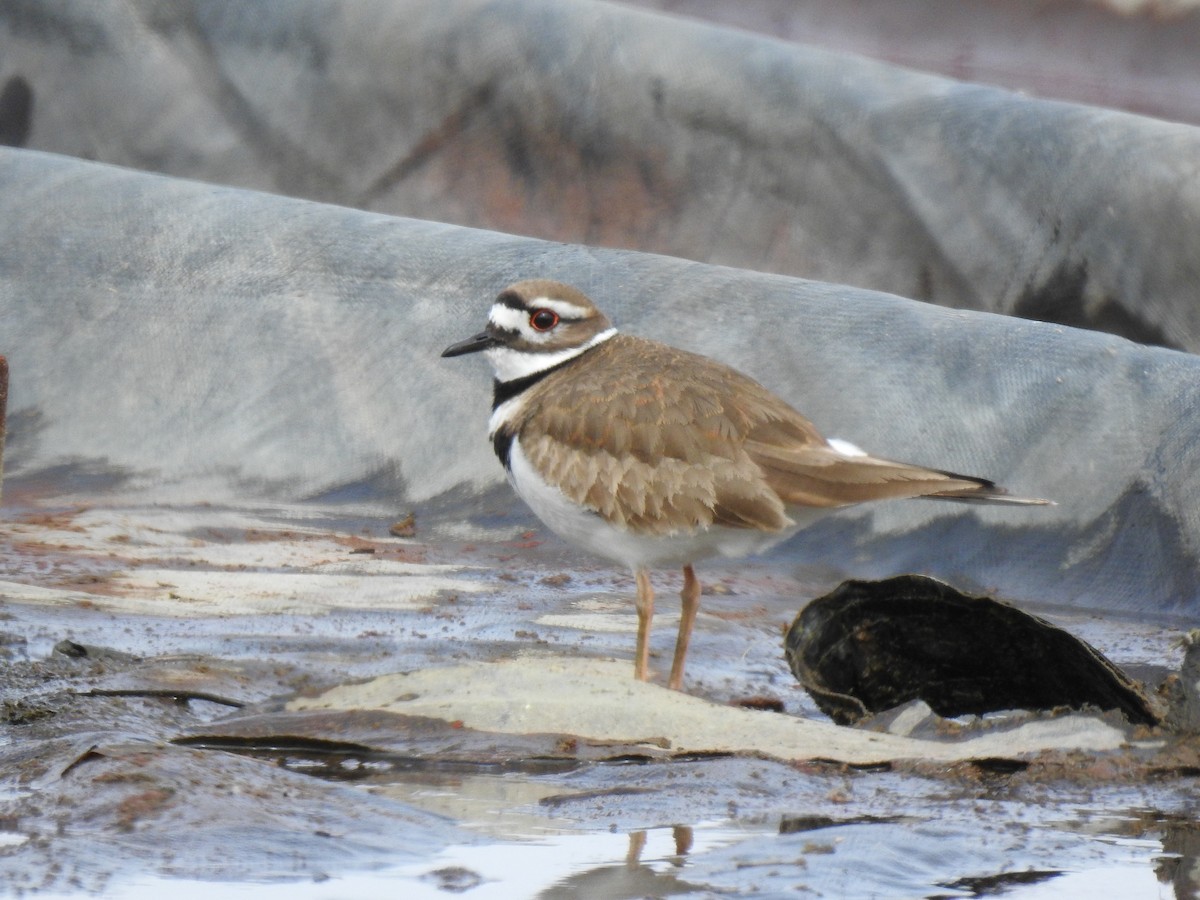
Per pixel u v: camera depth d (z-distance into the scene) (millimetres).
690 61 16344
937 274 15570
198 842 6027
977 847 6344
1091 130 15203
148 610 10141
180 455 13820
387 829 6320
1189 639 7855
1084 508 11906
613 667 8773
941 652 8297
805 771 7285
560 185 16875
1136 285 14922
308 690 8203
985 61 26062
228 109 17906
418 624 10148
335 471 13594
